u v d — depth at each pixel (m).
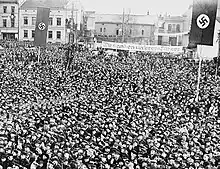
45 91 32.50
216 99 32.78
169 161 17.28
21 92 30.86
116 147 18.61
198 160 17.88
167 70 51.84
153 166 17.02
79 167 16.61
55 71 43.69
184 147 19.12
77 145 18.73
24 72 41.50
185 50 69.00
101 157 17.28
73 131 20.83
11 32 112.31
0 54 57.66
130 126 22.48
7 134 19.28
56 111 24.73
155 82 39.84
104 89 34.62
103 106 27.36
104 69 47.44
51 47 75.06
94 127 21.55
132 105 28.62
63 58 55.09
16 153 16.98
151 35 131.00
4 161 16.56
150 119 24.84
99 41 108.31
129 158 17.62
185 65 57.81
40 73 41.56
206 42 29.03
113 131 21.11
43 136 19.33
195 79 43.78
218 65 52.75
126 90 34.69
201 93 34.53
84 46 78.31
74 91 33.34
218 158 18.53
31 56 55.34
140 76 43.81
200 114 27.28
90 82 37.84
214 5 28.52
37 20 47.19
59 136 19.73
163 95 33.25
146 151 18.48
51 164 16.38
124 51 73.56
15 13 111.94
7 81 35.28
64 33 108.56
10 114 23.97
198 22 28.91
